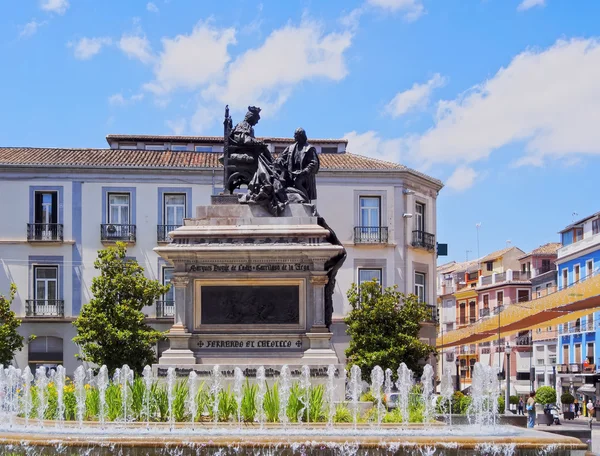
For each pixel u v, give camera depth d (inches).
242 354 603.8
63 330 1492.4
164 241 1523.1
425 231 1654.8
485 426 561.9
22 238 1505.9
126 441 449.1
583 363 1988.2
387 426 527.2
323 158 1637.6
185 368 593.6
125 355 1274.6
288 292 610.2
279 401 527.2
